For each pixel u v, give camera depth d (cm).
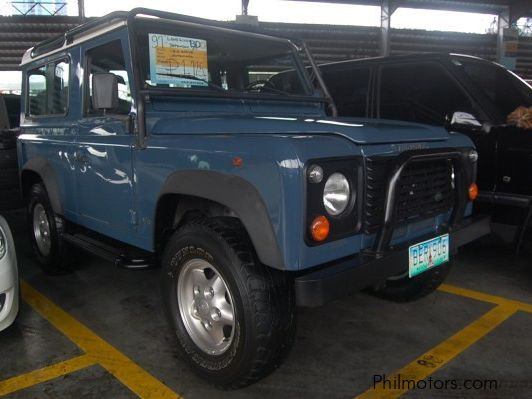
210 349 258
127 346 309
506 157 384
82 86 349
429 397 252
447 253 279
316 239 214
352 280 226
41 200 418
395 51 1115
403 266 252
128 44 293
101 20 313
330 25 1042
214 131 267
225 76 333
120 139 305
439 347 304
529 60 1217
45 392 260
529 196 373
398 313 353
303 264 213
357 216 234
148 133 287
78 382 269
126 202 307
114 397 255
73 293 396
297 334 322
